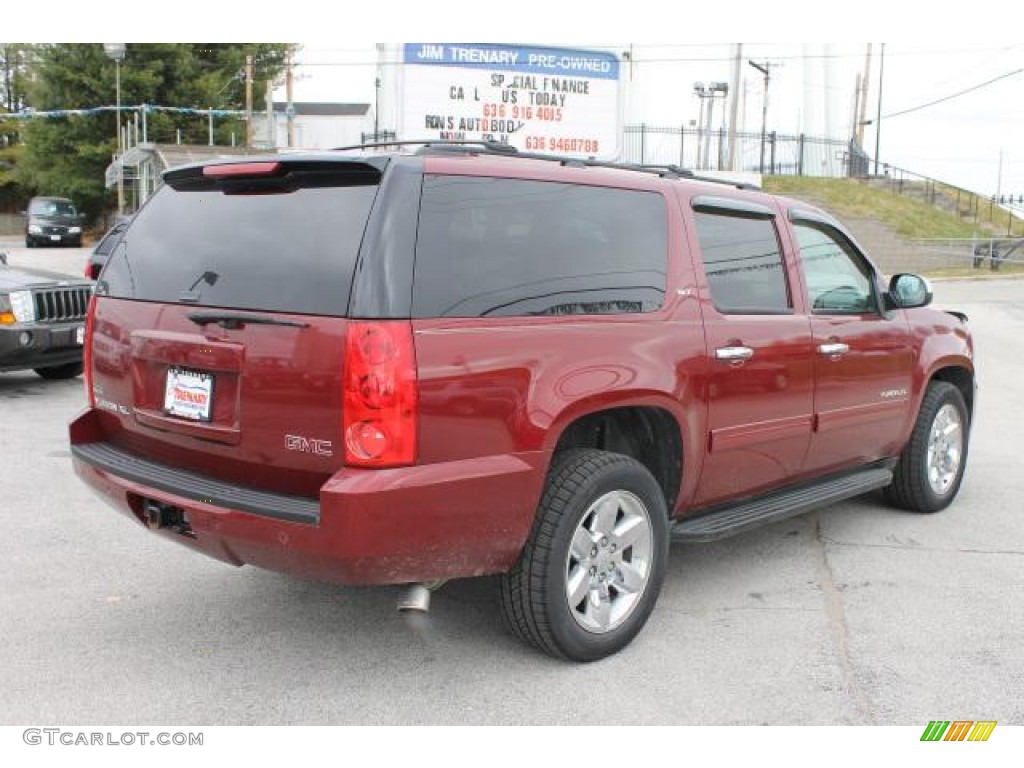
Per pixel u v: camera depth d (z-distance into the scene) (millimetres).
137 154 32250
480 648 4039
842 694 3684
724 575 4984
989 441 8375
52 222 36500
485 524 3441
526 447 3523
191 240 3812
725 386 4367
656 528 4059
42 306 9133
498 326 3498
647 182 4281
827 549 5422
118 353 3975
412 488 3227
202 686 3691
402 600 3520
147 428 3873
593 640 3861
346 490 3146
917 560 5238
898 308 5680
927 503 6074
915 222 35062
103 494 3955
